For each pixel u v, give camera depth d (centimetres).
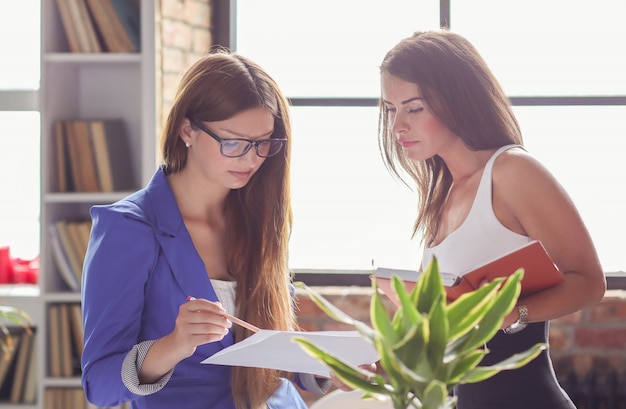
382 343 118
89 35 389
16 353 388
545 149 417
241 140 206
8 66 421
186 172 215
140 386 188
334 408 262
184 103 210
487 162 224
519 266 185
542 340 214
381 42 422
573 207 215
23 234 421
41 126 382
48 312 383
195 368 206
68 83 396
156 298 202
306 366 199
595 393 373
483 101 226
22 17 421
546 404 210
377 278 196
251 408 207
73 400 380
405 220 421
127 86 403
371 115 423
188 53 404
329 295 396
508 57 417
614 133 413
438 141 230
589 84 414
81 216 406
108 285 195
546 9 415
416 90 227
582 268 212
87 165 389
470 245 224
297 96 427
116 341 194
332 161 425
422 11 419
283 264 224
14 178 419
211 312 185
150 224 203
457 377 120
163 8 388
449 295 188
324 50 425
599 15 413
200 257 210
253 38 428
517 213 217
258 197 221
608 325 380
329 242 425
